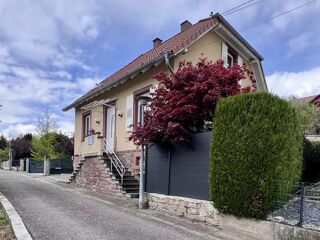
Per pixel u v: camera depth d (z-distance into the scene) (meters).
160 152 10.00
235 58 16.66
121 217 8.69
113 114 16.50
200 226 7.82
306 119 13.70
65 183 17.62
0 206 9.73
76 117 21.53
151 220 8.42
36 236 6.59
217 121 7.80
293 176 7.18
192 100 8.86
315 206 6.34
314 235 5.78
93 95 17.75
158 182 9.98
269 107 6.99
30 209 9.27
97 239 6.51
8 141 48.00
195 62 13.45
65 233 6.86
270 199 6.73
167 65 11.41
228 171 7.36
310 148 10.77
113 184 12.88
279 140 6.93
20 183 16.92
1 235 6.63
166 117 8.88
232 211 7.23
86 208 9.81
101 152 16.11
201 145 8.44
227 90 8.71
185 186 8.86
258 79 18.22
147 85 13.51
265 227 6.62
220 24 14.46
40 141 31.78
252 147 7.01
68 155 34.00
